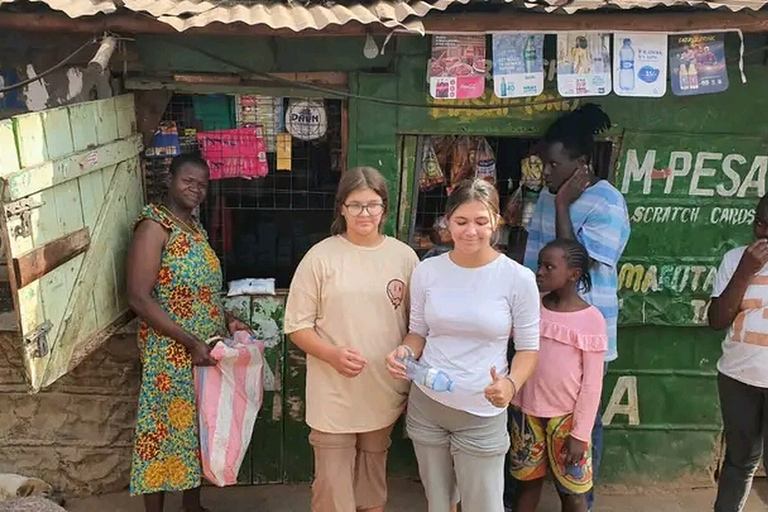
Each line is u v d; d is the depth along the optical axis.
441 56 3.26
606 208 3.25
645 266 3.74
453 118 3.51
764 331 3.07
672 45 3.25
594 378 3.07
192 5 3.19
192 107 3.57
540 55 3.21
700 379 3.91
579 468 3.14
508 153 3.78
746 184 3.67
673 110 3.55
